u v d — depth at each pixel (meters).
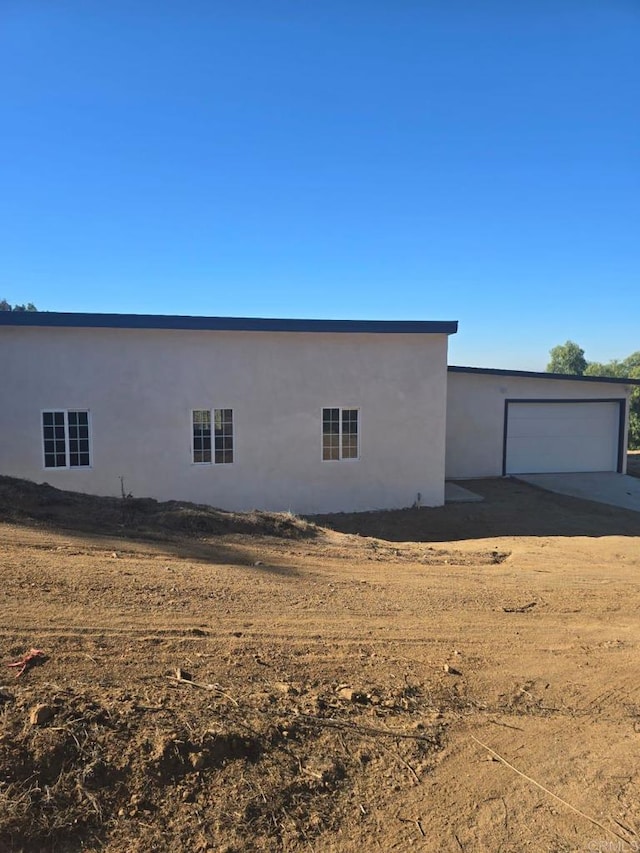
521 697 4.53
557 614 6.50
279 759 3.38
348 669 4.62
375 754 3.62
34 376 13.34
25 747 3.00
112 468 13.90
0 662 3.95
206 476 14.50
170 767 3.12
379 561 8.55
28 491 9.32
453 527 13.97
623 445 21.42
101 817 2.83
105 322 13.51
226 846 2.81
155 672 4.09
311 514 15.12
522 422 20.84
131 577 6.09
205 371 14.37
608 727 4.21
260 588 6.36
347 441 15.40
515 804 3.34
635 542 11.63
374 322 15.09
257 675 4.29
